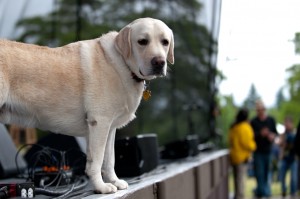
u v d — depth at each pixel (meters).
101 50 2.47
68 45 2.50
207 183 5.59
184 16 9.10
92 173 2.43
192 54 9.67
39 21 8.31
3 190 2.46
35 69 2.37
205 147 8.44
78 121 2.47
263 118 9.30
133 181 3.05
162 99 10.29
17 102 2.36
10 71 2.32
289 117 10.33
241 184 9.02
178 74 9.92
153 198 2.90
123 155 3.44
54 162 3.39
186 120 10.26
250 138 8.90
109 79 2.43
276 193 11.82
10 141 3.96
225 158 9.21
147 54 2.40
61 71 2.40
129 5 9.11
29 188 2.54
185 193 3.96
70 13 8.73
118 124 2.59
